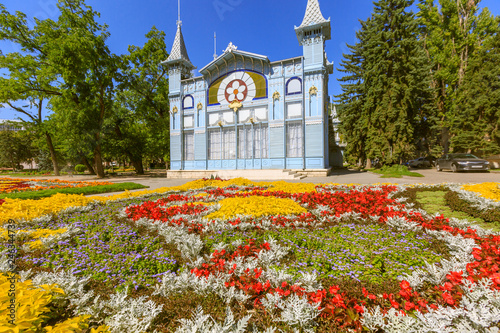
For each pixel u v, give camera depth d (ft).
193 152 70.03
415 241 12.86
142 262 11.41
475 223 17.43
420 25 99.60
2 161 166.61
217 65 65.31
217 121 66.49
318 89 56.24
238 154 63.87
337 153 118.93
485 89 69.21
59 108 83.10
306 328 6.89
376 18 70.38
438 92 95.09
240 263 10.43
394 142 63.21
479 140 69.51
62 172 132.67
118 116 91.04
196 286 8.88
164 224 16.74
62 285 8.50
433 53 95.61
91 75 74.28
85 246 13.74
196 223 17.38
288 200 21.85
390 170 60.13
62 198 24.66
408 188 31.50
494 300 7.07
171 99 71.97
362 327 6.93
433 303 7.86
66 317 7.79
